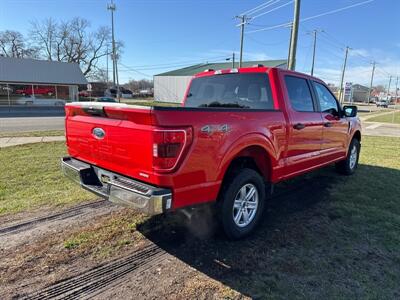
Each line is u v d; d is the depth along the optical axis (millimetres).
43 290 2457
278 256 3037
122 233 3428
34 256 2932
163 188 2545
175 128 2500
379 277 2719
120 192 2816
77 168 3340
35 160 6945
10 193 4668
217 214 3189
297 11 14203
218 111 2848
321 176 6039
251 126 3207
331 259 2998
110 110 2816
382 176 6129
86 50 62156
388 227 3734
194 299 2391
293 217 4012
